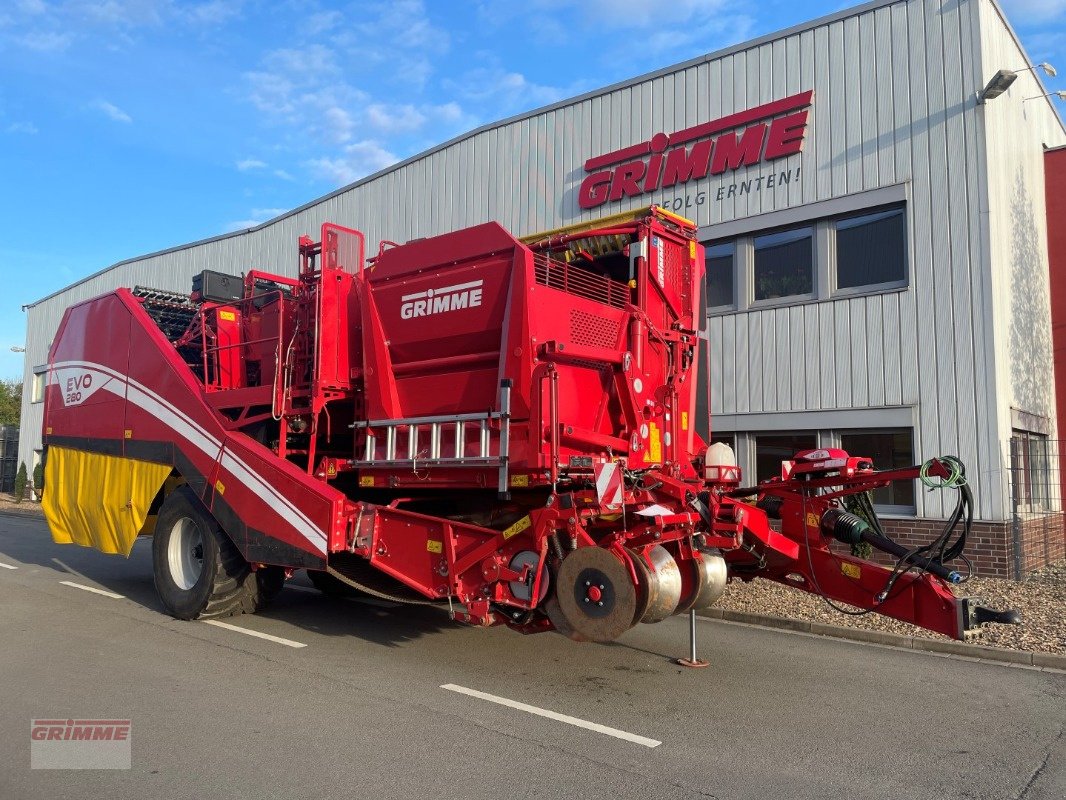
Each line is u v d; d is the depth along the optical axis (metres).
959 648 7.07
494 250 6.12
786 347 11.89
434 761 4.38
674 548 6.00
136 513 8.55
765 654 6.96
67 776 4.12
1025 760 4.54
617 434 6.45
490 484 6.05
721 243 12.80
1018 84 12.18
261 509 7.20
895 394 10.89
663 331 6.85
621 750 4.59
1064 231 13.47
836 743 4.77
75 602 8.97
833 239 11.66
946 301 10.58
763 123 12.16
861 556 8.18
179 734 4.75
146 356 8.67
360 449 7.11
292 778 4.12
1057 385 13.41
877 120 11.22
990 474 10.15
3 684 5.74
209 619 8.04
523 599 5.71
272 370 8.59
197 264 23.20
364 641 7.25
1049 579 10.14
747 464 12.31
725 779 4.21
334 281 7.26
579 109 14.34
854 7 11.45
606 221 7.08
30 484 29.12
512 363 5.88
